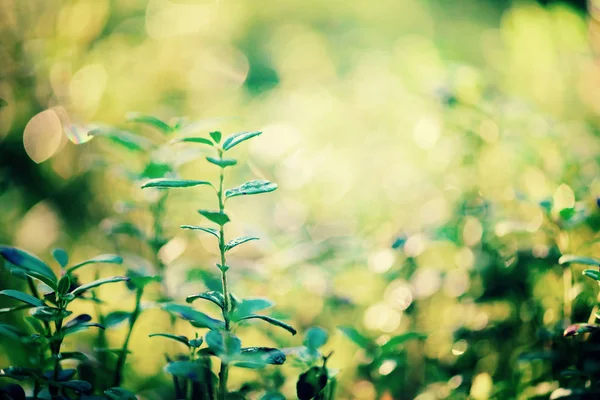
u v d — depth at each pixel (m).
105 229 0.60
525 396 0.56
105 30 0.94
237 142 0.48
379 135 0.89
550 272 0.60
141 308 0.53
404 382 0.61
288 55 1.65
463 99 0.64
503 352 0.60
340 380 0.60
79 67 0.86
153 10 1.01
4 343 0.59
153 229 0.60
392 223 0.71
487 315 0.61
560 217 0.55
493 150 0.67
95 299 0.52
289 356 0.54
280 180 0.78
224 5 1.26
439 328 0.62
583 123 0.75
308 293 0.66
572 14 0.80
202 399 0.51
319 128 0.99
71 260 0.74
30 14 0.83
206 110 1.03
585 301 0.58
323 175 0.81
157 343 0.63
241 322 0.53
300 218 0.79
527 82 0.85
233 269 0.60
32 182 0.83
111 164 0.62
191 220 0.74
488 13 1.68
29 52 0.81
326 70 1.54
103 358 0.56
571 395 0.53
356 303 0.63
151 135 0.82
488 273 0.62
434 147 0.71
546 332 0.56
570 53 0.81
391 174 0.80
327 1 1.86
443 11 1.74
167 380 0.61
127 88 0.91
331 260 0.65
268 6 1.77
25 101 0.81
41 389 0.52
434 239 0.61
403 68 0.85
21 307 0.51
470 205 0.64
